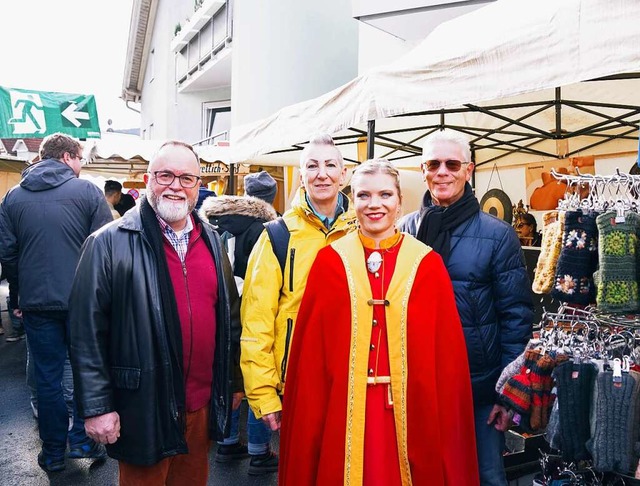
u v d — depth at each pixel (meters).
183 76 16.64
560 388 2.02
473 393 2.33
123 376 2.04
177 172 2.13
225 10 12.95
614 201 2.10
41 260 3.31
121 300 2.06
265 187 3.90
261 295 2.40
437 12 6.43
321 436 1.96
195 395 2.24
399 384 1.91
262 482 3.35
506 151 5.82
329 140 2.47
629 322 2.07
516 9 2.70
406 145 5.72
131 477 2.12
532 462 3.11
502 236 2.34
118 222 2.14
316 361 2.00
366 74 3.42
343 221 2.46
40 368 3.41
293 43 11.30
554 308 3.96
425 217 2.40
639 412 1.91
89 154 7.69
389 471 1.90
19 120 10.34
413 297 1.96
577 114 5.05
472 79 2.73
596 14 2.17
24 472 3.44
